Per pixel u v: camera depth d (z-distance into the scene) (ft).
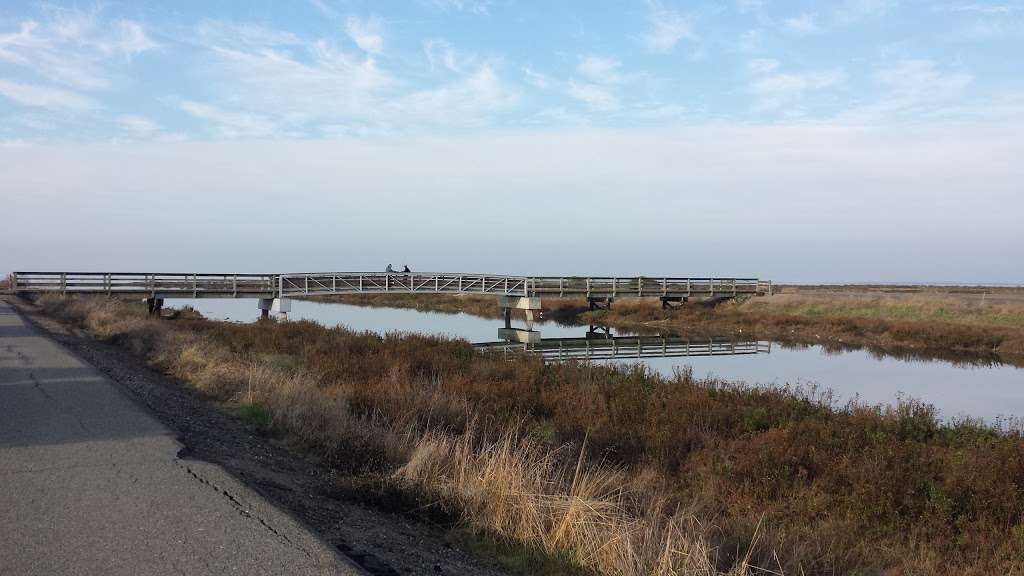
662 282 169.68
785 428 40.19
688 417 43.37
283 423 32.24
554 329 145.18
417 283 138.41
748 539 23.47
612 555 18.45
